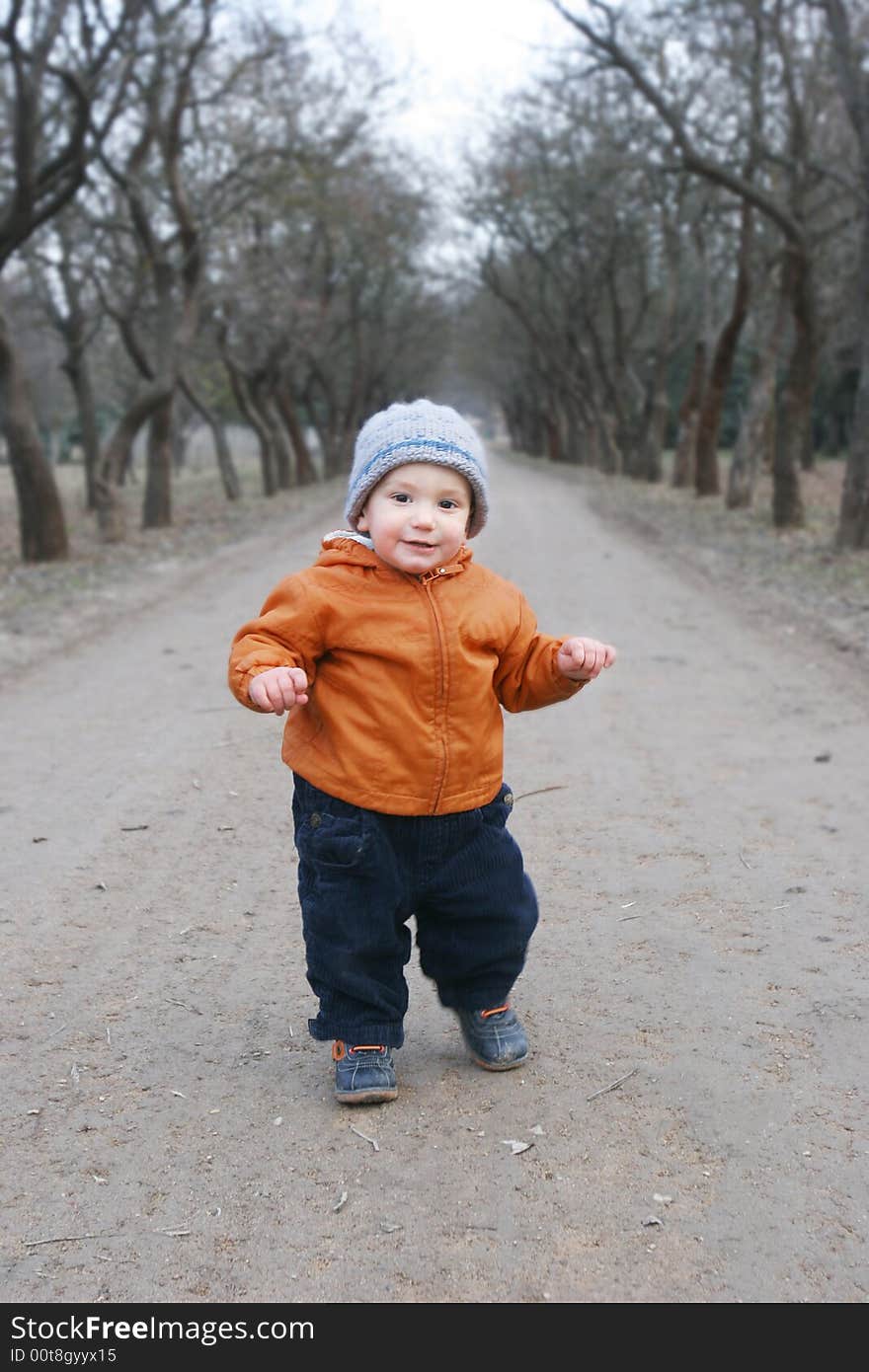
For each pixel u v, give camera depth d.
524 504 27.38
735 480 21.67
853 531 14.31
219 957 3.96
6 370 15.24
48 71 13.89
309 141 20.64
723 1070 3.18
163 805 5.66
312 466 40.25
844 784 5.83
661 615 11.16
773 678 8.37
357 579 2.85
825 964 3.82
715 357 25.14
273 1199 2.65
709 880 4.59
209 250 23.02
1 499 35.94
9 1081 3.16
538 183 31.48
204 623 11.14
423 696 2.81
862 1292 2.36
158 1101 3.07
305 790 2.91
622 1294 2.36
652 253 36.91
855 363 34.84
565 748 6.65
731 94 19.52
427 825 2.88
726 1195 2.65
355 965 2.95
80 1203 2.64
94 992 3.70
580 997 3.62
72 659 9.44
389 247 33.03
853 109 13.97
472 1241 2.51
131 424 18.89
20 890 4.57
